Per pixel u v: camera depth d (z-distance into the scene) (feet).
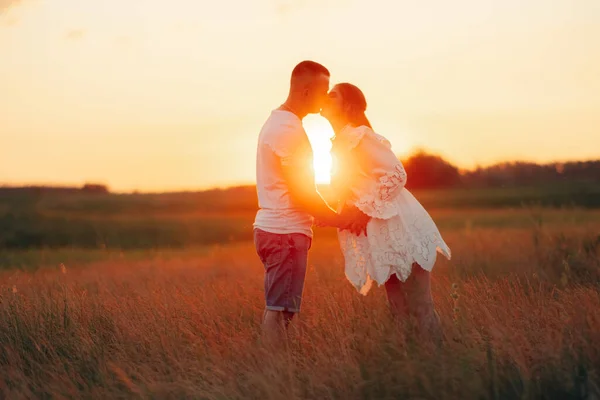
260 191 16.58
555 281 22.17
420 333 14.37
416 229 15.66
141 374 14.23
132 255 56.18
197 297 20.53
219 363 14.29
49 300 18.93
